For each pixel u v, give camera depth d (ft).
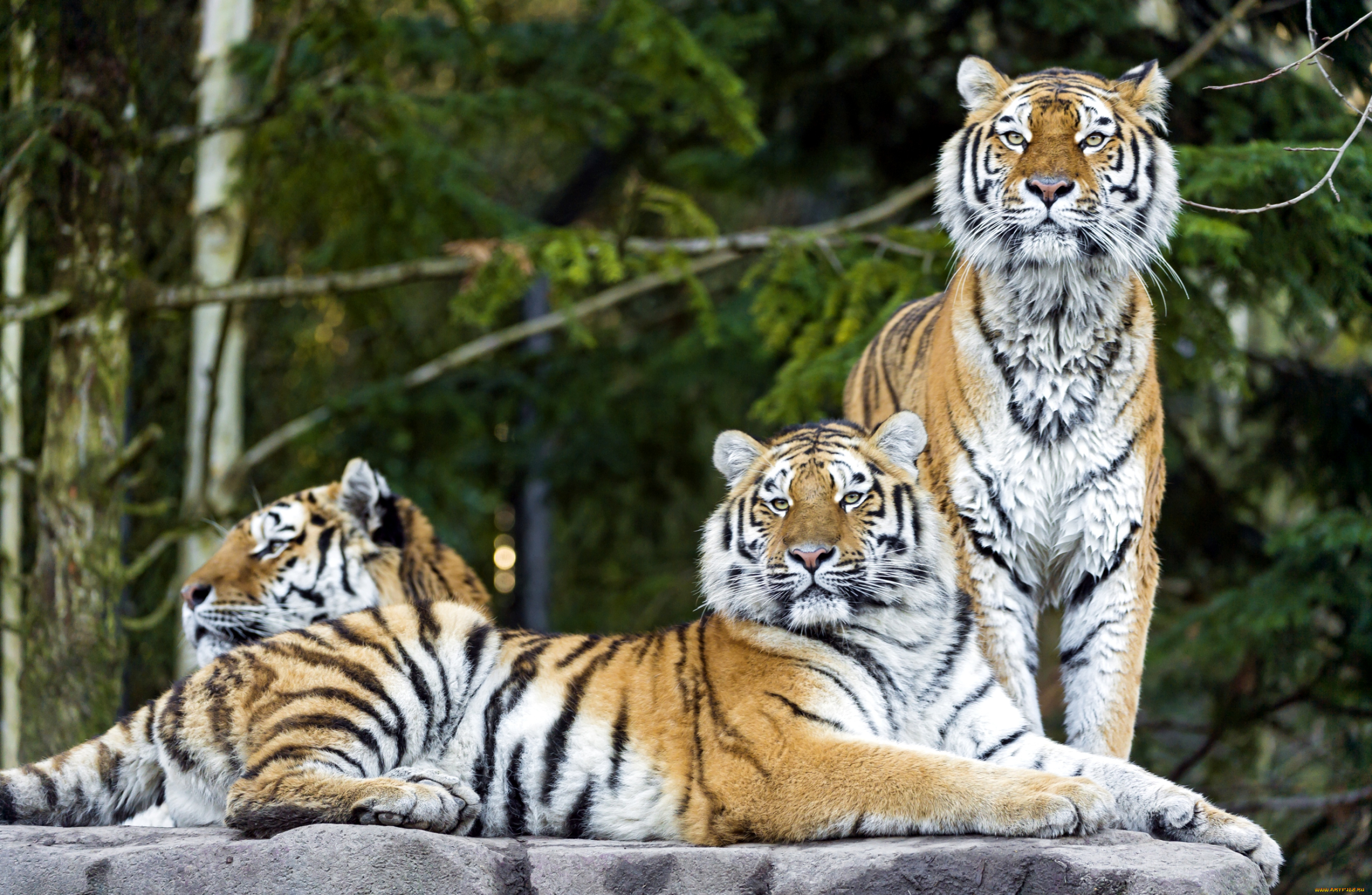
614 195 69.97
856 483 23.43
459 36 56.08
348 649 22.85
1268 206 25.46
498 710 23.11
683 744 22.09
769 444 24.86
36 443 51.39
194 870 18.74
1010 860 18.25
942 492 25.61
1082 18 48.11
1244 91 44.83
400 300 62.49
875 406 31.48
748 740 21.43
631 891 19.38
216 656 28.22
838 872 18.79
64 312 39.45
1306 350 56.85
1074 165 24.67
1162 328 39.52
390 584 29.78
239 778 21.13
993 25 54.75
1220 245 34.55
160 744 22.71
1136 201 25.34
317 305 68.49
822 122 58.65
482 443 67.67
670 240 49.57
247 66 53.88
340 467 63.05
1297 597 45.55
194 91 55.83
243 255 52.19
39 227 47.14
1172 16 52.80
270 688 22.35
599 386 66.64
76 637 38.17
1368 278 37.93
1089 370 24.93
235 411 58.03
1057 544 25.16
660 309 74.02
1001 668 24.89
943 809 19.84
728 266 71.67
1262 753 58.59
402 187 53.31
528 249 43.37
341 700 22.16
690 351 63.05
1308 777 64.18
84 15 38.88
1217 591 57.26
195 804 22.49
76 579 38.42
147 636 58.23
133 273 41.39
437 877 18.57
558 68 57.11
